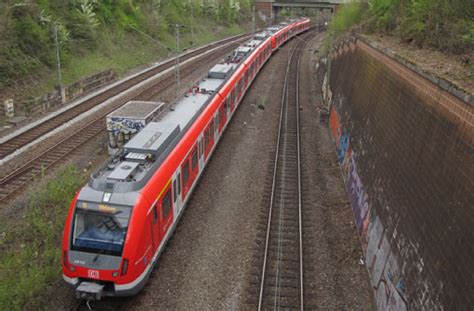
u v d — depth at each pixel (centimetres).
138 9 5303
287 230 1478
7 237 1362
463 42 1582
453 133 923
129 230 1016
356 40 2392
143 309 1095
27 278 1112
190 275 1227
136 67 4350
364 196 1474
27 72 3031
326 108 2895
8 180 1727
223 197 1688
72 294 1129
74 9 4112
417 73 1221
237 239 1409
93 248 1024
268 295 1162
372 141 1542
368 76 1870
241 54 3450
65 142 2173
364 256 1338
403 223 1066
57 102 2834
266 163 2042
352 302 1157
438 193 920
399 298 980
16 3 3183
